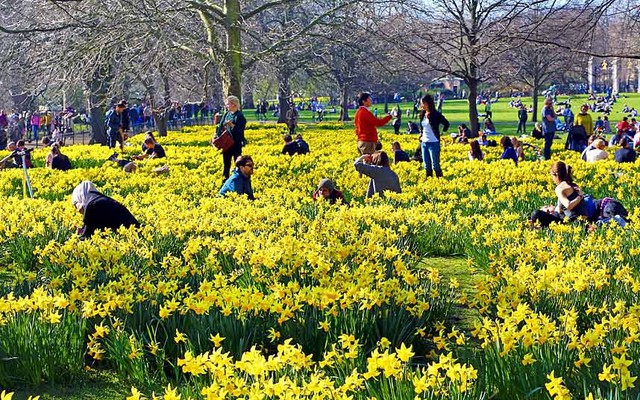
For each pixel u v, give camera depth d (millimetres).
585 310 6078
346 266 6762
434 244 9656
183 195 15141
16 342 5254
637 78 122250
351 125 57906
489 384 4461
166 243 8695
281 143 35656
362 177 16797
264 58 31500
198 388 4355
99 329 5320
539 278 6379
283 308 5656
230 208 11258
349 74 60125
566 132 52844
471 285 7984
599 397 3984
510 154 22891
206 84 32562
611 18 11625
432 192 15352
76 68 28750
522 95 116312
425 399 3992
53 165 22188
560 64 56156
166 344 5449
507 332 4660
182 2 30562
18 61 32594
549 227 9805
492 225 10062
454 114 78000
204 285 5660
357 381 4031
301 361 4352
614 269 7527
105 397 5000
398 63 31469
